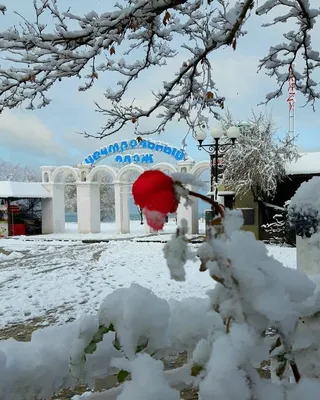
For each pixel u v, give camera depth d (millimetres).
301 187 1275
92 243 16672
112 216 40094
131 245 14672
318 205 1217
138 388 676
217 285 750
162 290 7211
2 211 21141
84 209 21688
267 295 680
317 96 4383
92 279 8766
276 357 815
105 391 893
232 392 609
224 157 15016
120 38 3209
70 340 895
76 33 3043
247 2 2457
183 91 4141
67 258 12156
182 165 18797
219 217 760
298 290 730
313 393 689
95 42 3203
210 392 616
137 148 20547
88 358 843
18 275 9602
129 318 765
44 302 7035
